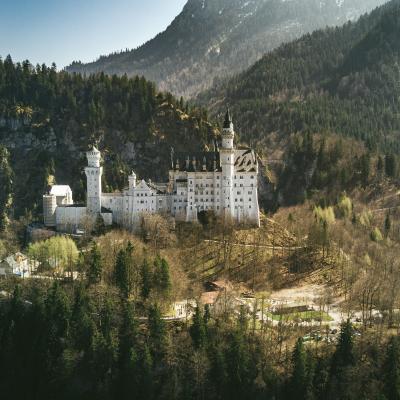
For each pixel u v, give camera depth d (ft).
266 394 401.08
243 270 627.87
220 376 407.03
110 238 648.79
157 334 440.86
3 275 577.84
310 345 442.91
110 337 433.48
